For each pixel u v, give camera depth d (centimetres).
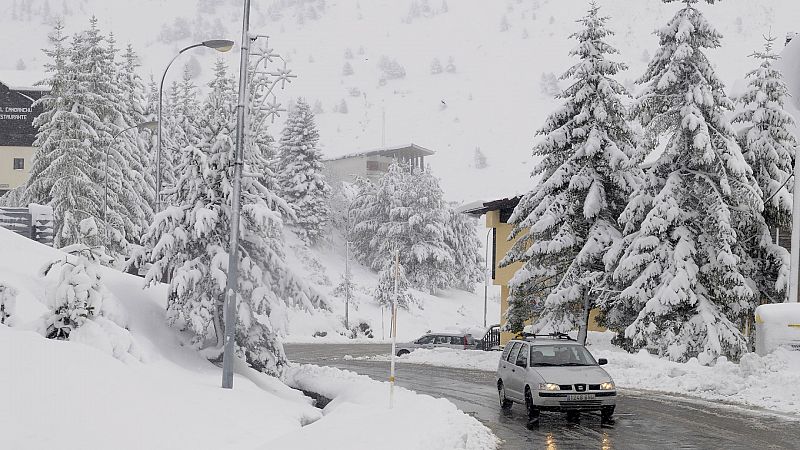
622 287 3659
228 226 2686
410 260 9700
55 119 5422
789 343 2738
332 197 10906
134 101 6425
